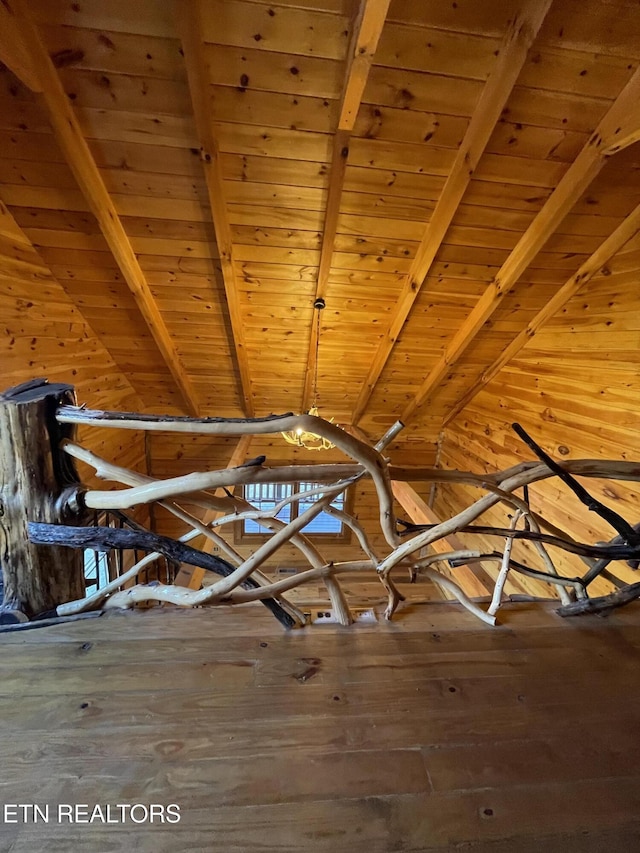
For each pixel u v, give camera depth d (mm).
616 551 1314
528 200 2340
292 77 1789
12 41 1561
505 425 3951
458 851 802
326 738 1002
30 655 1193
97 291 3020
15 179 2230
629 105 1817
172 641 1261
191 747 962
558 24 1614
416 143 2039
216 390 4422
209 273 2844
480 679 1195
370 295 3041
